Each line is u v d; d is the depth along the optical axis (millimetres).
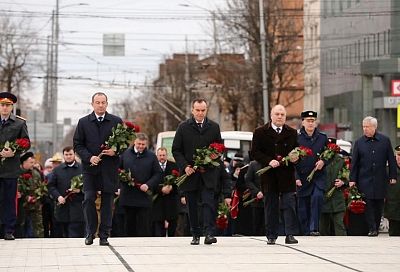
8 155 18234
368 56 66562
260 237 19375
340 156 22172
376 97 63625
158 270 13547
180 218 24766
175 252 15914
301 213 21297
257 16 67312
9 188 18375
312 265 14148
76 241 18109
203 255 15461
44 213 24969
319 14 79438
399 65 60719
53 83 72250
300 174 21078
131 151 22391
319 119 79812
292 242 17547
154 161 22391
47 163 29172
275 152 17109
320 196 21062
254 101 69438
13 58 70375
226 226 23641
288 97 89000
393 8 62000
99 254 15633
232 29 69000
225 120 97062
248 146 43188
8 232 18484
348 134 68062
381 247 16875
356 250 16312
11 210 18453
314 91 83312
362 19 68062
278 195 17453
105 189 17125
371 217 20719
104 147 17000
